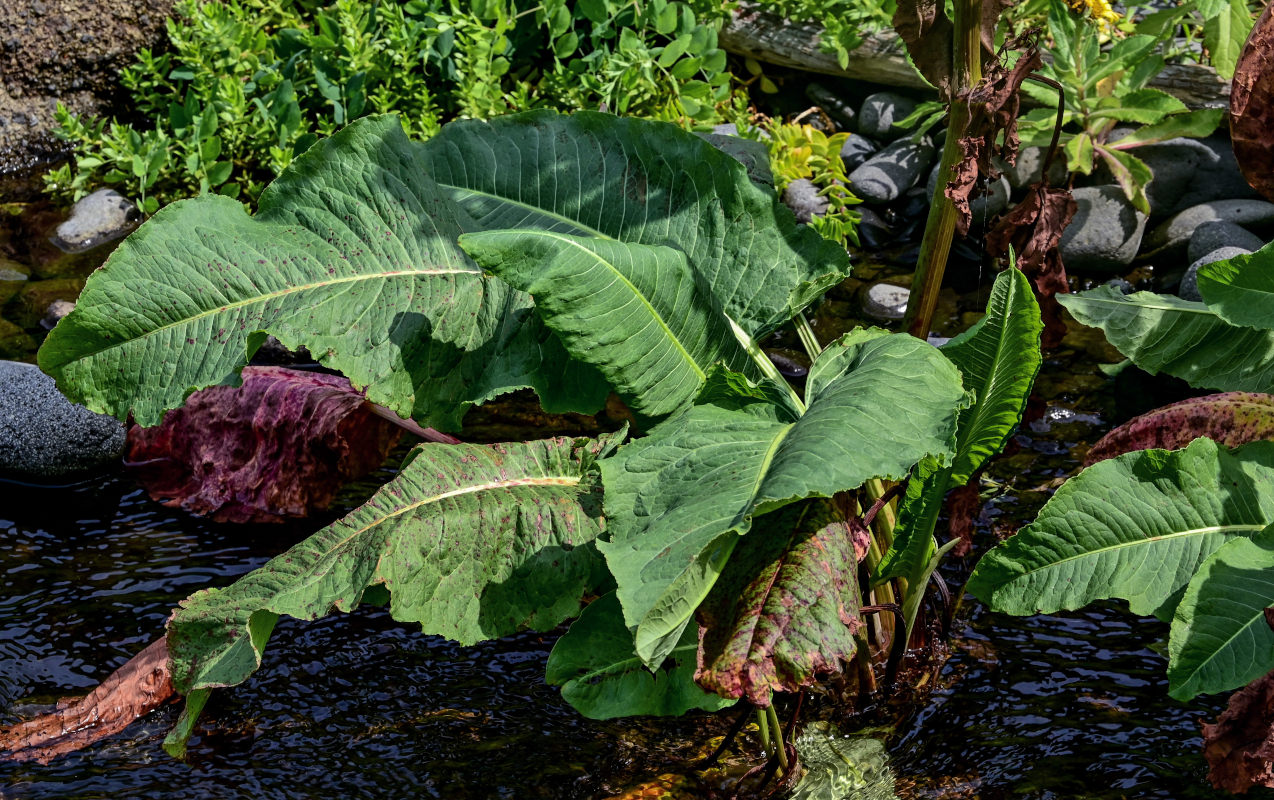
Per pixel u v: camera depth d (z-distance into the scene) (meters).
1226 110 5.23
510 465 2.88
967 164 3.08
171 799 2.74
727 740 2.72
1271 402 3.23
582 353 2.65
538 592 2.71
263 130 5.49
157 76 5.95
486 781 2.80
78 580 3.49
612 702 2.67
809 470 2.22
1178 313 3.51
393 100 5.52
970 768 2.82
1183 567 2.83
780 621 2.40
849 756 2.87
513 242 2.63
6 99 6.12
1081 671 3.12
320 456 3.59
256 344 2.75
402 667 3.19
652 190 3.21
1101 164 5.18
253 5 6.00
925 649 3.16
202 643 2.62
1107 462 2.87
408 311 2.91
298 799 2.75
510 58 5.77
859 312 4.84
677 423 2.64
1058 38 4.90
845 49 5.65
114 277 2.70
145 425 2.71
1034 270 3.77
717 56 5.66
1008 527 3.61
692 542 2.23
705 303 2.93
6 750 2.88
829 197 5.36
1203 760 2.81
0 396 4.02
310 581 2.58
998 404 2.73
